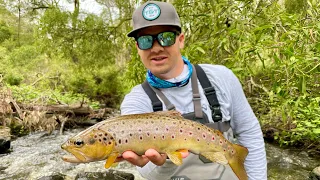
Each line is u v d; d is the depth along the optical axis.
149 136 0.63
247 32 1.64
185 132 0.65
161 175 0.74
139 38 0.72
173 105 0.73
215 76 0.76
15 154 2.95
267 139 3.02
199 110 0.73
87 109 4.14
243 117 0.77
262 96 2.43
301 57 1.32
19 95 4.39
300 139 2.78
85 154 0.60
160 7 0.71
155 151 0.62
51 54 4.25
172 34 0.72
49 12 3.55
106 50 3.96
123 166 2.46
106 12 3.76
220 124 0.73
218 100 0.74
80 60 4.15
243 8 1.88
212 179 0.74
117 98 5.55
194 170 0.74
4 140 3.01
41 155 2.89
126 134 0.62
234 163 0.69
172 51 0.72
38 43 4.01
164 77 0.74
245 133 0.78
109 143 0.61
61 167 2.57
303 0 2.09
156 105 0.73
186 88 0.74
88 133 0.61
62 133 3.75
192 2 2.18
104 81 5.37
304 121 2.33
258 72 1.96
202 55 1.96
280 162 2.47
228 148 0.69
